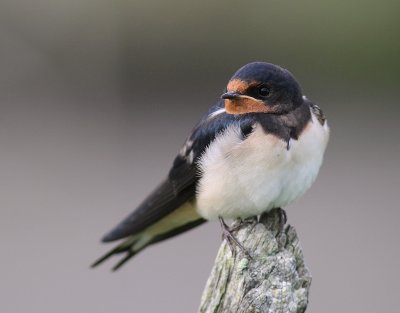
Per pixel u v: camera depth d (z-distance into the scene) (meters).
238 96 7.01
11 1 16.62
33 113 16.80
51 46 16.81
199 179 7.36
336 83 16.45
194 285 12.55
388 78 16.27
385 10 16.08
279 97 6.98
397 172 14.66
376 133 15.73
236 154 6.89
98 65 16.84
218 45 16.66
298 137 6.88
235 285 5.81
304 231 13.28
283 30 16.50
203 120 7.46
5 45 16.69
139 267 12.95
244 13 16.50
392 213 13.66
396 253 12.77
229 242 6.02
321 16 16.34
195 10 16.52
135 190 14.81
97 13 16.69
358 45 16.30
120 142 16.11
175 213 7.95
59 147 16.05
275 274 5.82
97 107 16.77
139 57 16.73
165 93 16.72
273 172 6.84
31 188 15.11
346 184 14.40
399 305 11.96
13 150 16.17
